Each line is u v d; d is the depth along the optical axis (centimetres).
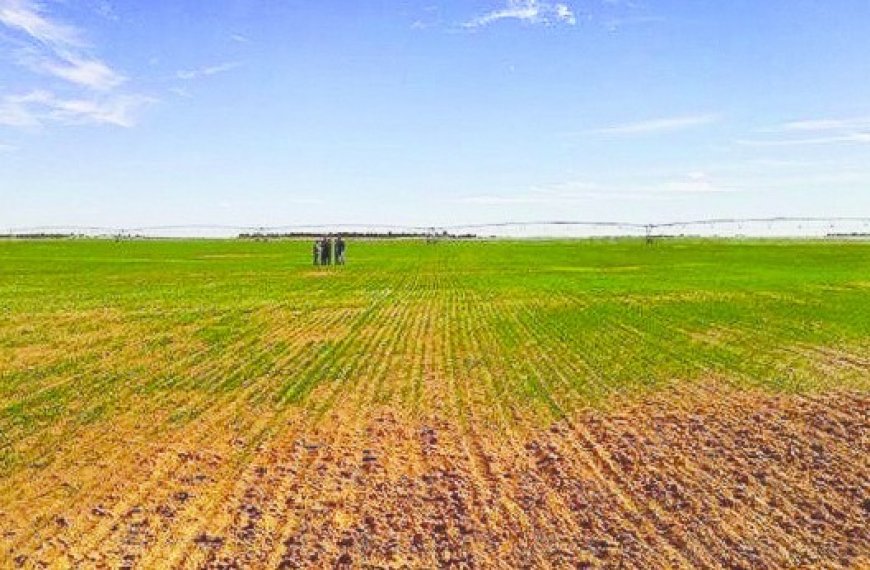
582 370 2172
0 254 10106
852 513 1153
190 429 1593
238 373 2141
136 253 10700
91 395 1884
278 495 1228
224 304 3884
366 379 2064
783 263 7731
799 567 982
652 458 1409
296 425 1625
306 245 15700
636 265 7519
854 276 5697
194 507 1179
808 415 1694
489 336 2788
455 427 1612
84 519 1134
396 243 19700
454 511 1165
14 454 1431
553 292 4494
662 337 2741
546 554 1020
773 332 2850
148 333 2875
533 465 1377
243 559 1002
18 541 1061
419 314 3453
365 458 1412
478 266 7475
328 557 1010
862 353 2422
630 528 1102
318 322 3184
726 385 1984
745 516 1143
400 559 1005
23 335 2823
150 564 988
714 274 6009
